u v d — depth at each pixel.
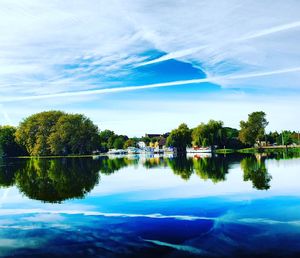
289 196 27.88
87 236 19.03
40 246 17.69
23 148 154.00
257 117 156.12
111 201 28.05
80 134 137.75
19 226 21.27
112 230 19.98
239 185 34.12
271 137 180.88
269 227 19.62
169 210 24.33
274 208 23.94
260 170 47.50
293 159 69.25
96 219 22.47
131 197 29.61
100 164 73.38
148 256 16.05
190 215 22.78
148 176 44.84
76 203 27.66
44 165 75.44
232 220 21.27
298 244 16.86
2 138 150.12
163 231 19.50
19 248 17.45
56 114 144.62
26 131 141.00
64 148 138.12
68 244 17.88
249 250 16.34
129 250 16.83
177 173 47.41
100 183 39.12
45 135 140.38
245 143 159.75
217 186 33.94
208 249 16.62
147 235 18.89
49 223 21.84
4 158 130.25
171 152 172.50
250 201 26.38
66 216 23.45
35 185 39.00
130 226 20.62
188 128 169.88
